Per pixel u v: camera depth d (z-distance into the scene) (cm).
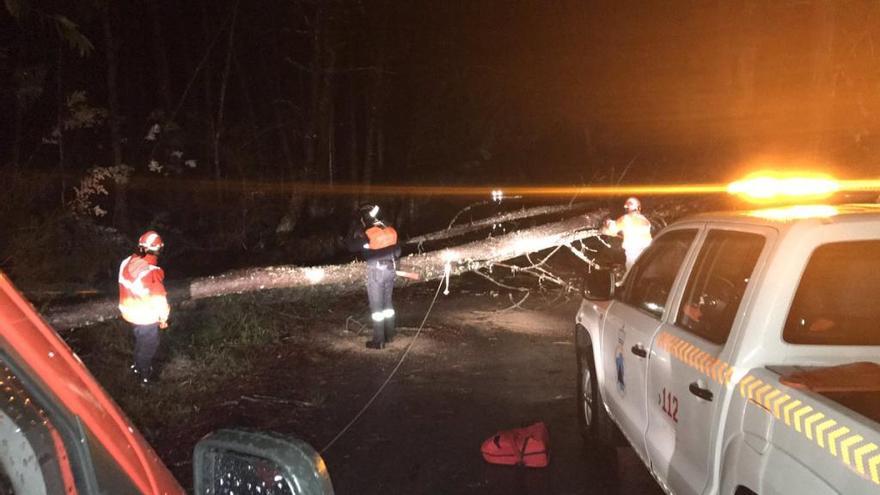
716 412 290
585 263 1584
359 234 892
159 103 1775
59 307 859
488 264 1446
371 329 984
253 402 681
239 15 1848
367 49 2144
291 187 2042
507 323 1027
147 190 1700
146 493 133
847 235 288
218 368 776
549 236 1381
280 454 163
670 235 454
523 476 507
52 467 109
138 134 1717
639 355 407
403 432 600
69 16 1214
